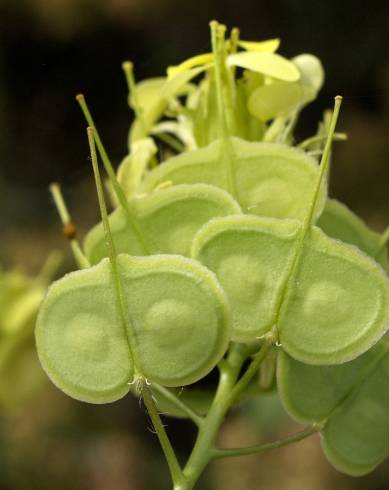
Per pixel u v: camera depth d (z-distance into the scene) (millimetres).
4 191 319
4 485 259
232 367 109
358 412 108
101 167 330
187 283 98
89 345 99
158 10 331
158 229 106
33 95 342
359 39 330
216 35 110
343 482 234
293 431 236
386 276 100
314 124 319
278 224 100
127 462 272
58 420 270
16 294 144
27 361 147
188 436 285
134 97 119
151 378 100
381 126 312
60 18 332
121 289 98
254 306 100
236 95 114
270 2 333
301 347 101
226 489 239
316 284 100
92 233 108
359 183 303
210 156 107
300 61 117
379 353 107
